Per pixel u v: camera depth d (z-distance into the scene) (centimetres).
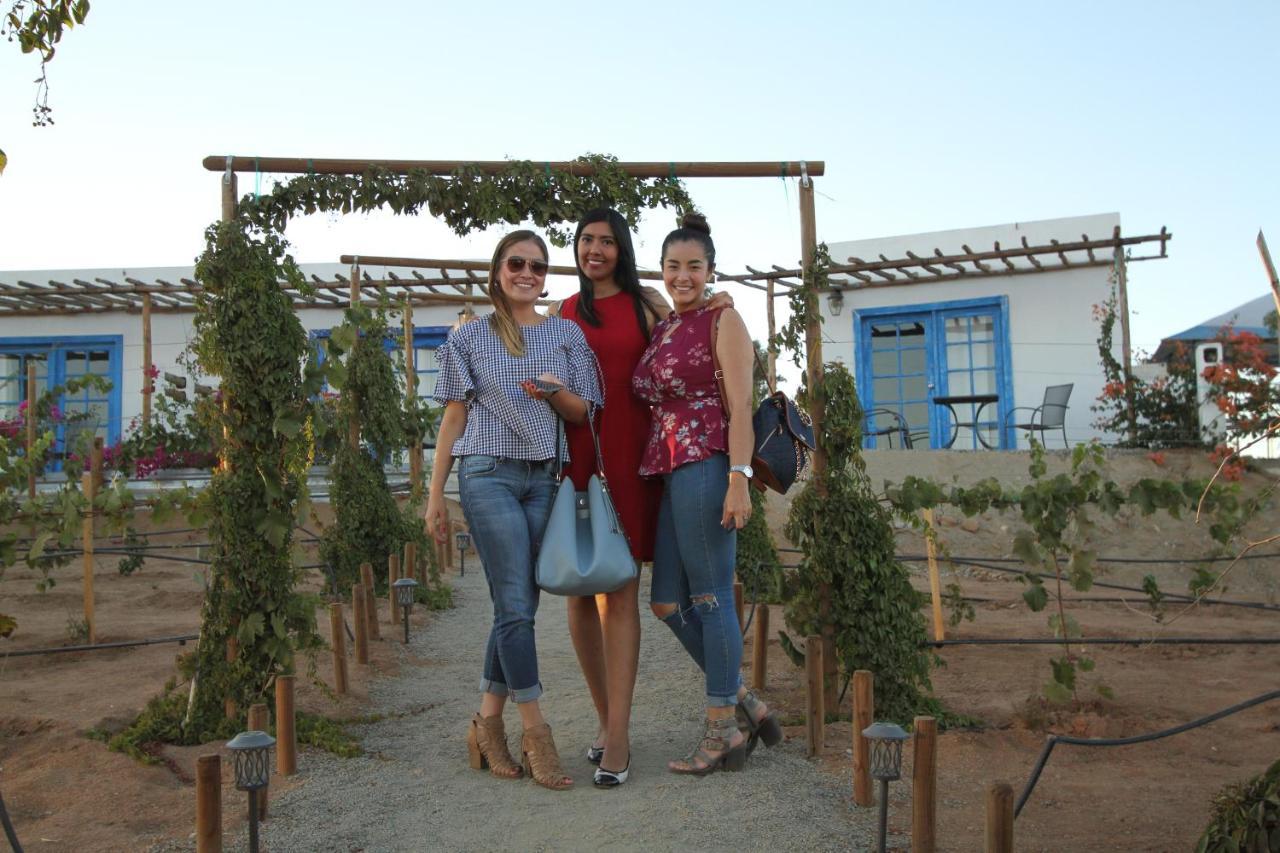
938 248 1459
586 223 463
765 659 590
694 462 432
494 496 422
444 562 1154
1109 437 1377
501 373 427
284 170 522
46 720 515
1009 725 508
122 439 1534
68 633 764
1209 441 1088
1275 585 941
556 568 408
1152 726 503
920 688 580
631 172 545
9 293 1550
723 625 435
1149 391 1221
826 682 513
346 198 524
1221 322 1430
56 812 396
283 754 438
